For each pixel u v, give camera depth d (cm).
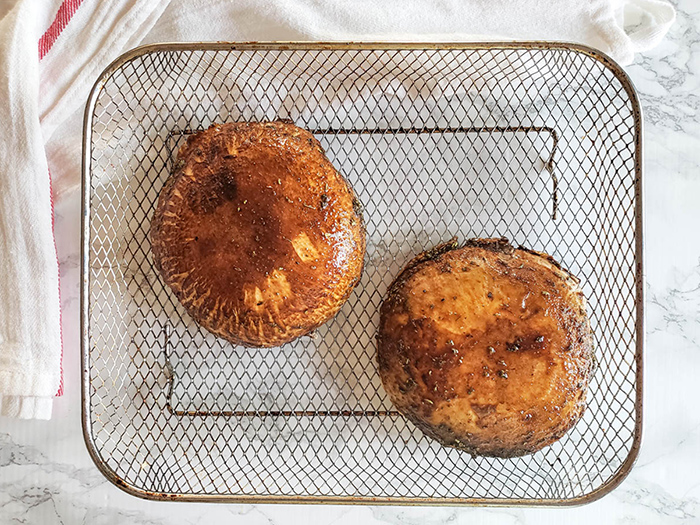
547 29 36
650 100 38
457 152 38
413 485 37
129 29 35
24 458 38
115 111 37
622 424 34
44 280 35
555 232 37
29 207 34
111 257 37
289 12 35
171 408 37
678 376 38
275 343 33
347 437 37
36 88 34
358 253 33
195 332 37
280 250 32
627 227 37
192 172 32
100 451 36
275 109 37
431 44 32
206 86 37
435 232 38
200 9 35
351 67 37
